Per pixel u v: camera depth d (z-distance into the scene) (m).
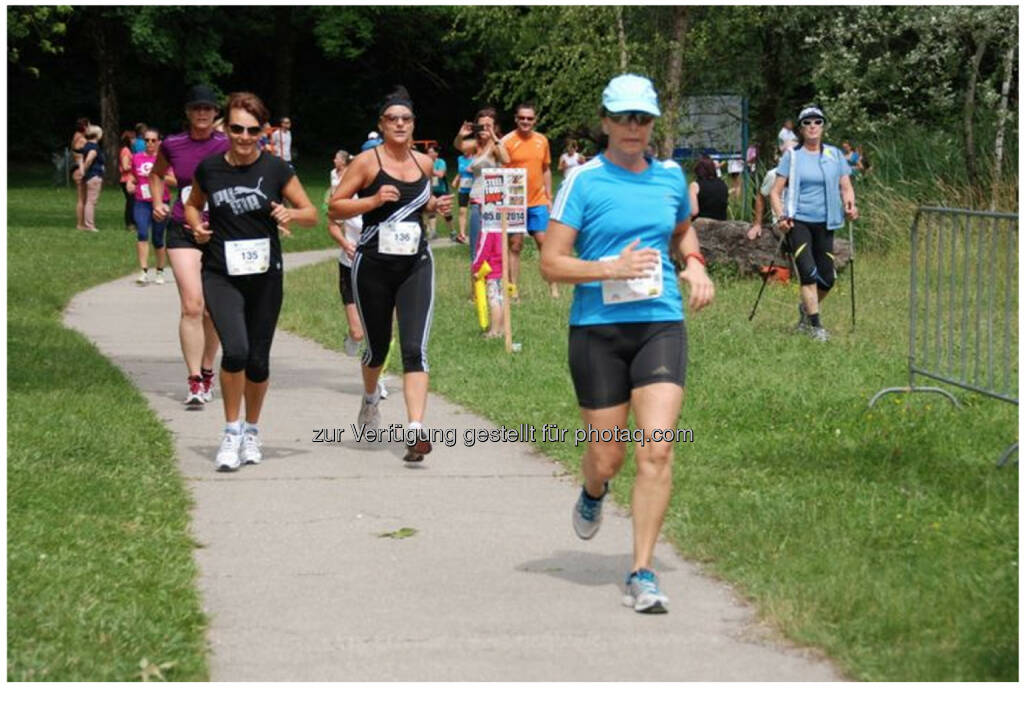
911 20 28.00
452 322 17.78
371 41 65.62
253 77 73.62
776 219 16.42
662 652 6.44
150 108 69.69
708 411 11.52
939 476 9.27
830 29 30.36
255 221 9.97
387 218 10.27
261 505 9.11
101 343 16.56
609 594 7.29
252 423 10.34
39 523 8.27
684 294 20.86
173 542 8.11
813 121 16.09
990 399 11.74
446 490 9.50
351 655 6.44
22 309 18.91
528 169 19.17
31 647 6.40
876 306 18.88
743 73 34.03
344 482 9.72
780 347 15.15
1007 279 10.47
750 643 6.54
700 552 7.83
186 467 10.15
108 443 10.45
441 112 76.00
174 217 12.24
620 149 7.03
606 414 7.11
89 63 67.75
